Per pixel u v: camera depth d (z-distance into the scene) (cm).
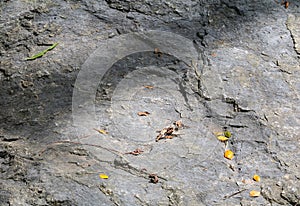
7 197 185
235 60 217
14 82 212
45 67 215
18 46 222
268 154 194
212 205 183
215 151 195
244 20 229
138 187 187
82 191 185
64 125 201
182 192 186
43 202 183
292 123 200
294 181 188
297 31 225
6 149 195
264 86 209
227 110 204
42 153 194
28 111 205
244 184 188
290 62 216
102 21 229
